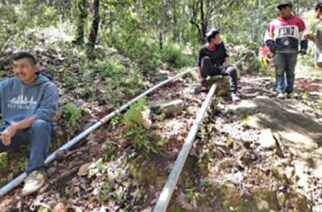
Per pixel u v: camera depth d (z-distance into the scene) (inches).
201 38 381.4
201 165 106.8
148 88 193.5
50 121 109.3
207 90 176.6
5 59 186.5
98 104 156.1
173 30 388.8
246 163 107.4
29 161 113.1
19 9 181.6
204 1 401.4
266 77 261.4
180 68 283.0
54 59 207.9
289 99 173.5
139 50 278.7
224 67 171.5
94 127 129.8
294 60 178.2
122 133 119.7
